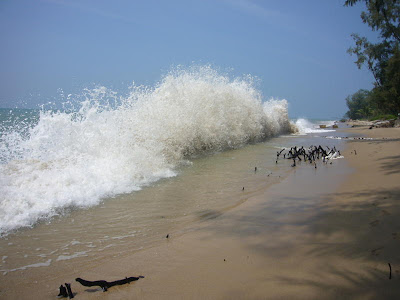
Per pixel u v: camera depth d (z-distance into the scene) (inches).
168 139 307.1
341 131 892.6
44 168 194.5
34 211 138.7
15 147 225.5
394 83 782.5
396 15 649.6
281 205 145.2
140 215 139.5
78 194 163.5
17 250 104.6
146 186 192.7
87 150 234.8
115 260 96.4
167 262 93.0
